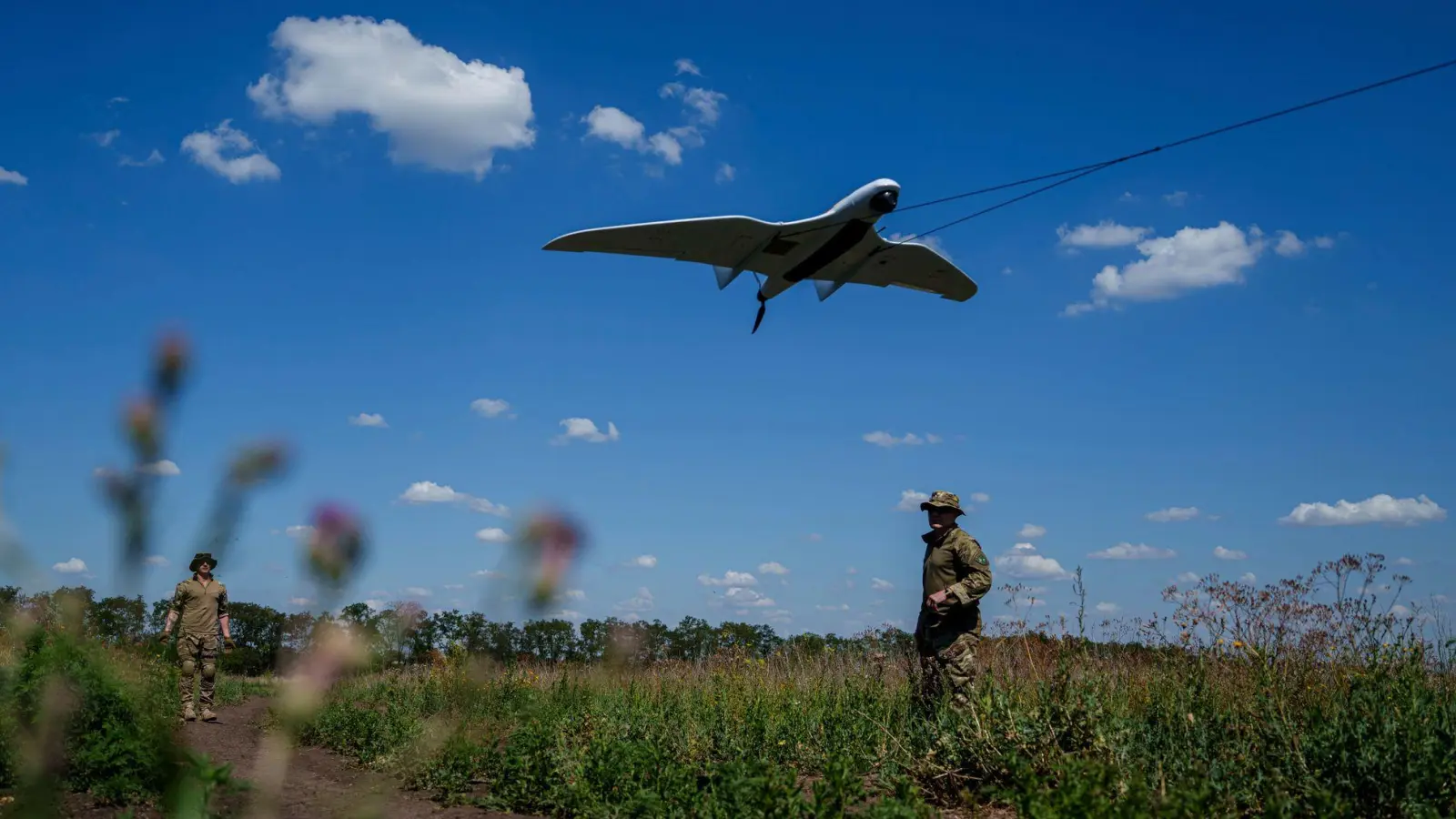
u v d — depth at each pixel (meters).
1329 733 5.34
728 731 7.79
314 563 1.60
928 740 6.73
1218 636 7.05
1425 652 6.32
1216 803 4.90
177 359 1.79
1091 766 5.07
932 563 7.63
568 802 5.95
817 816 4.81
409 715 7.00
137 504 1.75
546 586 1.89
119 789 4.71
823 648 10.42
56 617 2.39
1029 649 7.59
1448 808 4.85
